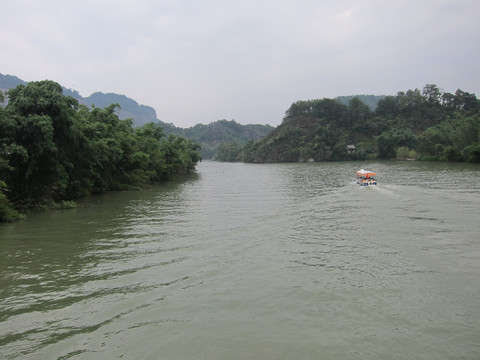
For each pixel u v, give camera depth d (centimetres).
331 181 4369
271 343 673
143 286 958
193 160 7494
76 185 2772
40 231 1642
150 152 4550
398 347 659
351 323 747
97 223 1833
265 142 15688
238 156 17700
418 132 12712
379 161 10256
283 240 1441
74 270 1093
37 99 2234
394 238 1444
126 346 668
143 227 1727
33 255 1254
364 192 3053
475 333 705
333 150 12825
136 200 2820
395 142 11144
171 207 2409
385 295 884
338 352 643
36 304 852
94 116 3712
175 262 1164
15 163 2119
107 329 731
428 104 14112
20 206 2184
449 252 1238
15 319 777
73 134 2452
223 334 706
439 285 945
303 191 3291
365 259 1173
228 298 874
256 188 3741
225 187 3978
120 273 1063
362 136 13888
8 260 1197
